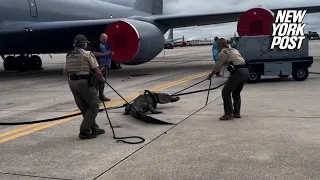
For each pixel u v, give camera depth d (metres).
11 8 13.64
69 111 7.35
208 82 11.36
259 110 6.70
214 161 4.00
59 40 15.54
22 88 11.60
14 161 4.27
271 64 10.61
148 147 4.63
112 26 12.96
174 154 4.30
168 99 7.10
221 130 5.34
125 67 19.42
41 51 16.58
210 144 4.65
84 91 5.11
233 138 4.88
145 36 13.30
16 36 14.02
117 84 11.70
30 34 14.27
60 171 3.88
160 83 11.52
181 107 7.27
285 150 4.28
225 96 5.96
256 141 4.70
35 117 6.88
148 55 13.66
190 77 13.03
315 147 4.35
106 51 8.73
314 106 6.85
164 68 18.03
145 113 6.76
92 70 5.21
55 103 8.45
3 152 4.65
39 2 14.74
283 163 3.85
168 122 5.97
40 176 3.76
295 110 6.56
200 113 6.63
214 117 6.25
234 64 5.89
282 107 6.89
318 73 12.62
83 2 17.02
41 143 5.02
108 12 18.58
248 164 3.87
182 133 5.26
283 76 11.34
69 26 14.04
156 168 3.86
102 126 5.92
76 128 5.83
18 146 4.91
